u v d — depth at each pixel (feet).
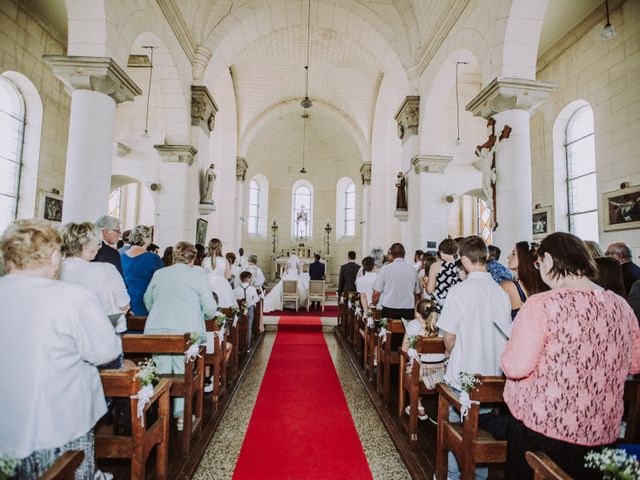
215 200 51.34
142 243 14.83
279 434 12.39
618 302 5.51
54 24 31.89
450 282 14.01
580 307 5.37
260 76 49.16
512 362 5.66
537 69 34.68
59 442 5.49
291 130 64.08
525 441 5.84
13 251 5.55
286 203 66.59
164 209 28.81
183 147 28.60
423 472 9.91
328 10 33.32
